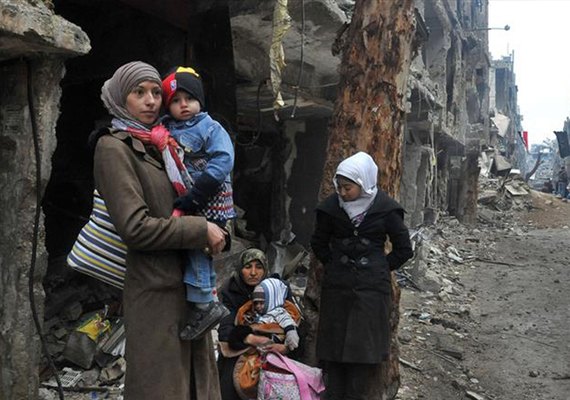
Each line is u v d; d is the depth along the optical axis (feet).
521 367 18.79
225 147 6.86
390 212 11.59
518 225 59.57
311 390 11.30
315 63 25.25
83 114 19.92
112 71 18.71
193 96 7.01
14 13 8.85
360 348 11.16
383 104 13.48
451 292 28.02
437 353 19.27
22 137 10.44
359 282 11.39
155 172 6.70
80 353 14.66
